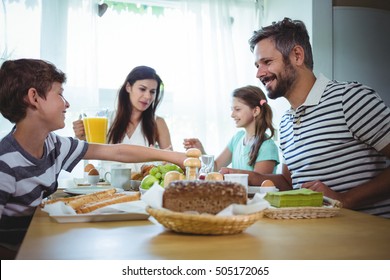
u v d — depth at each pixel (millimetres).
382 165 1450
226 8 3086
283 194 903
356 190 1237
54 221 820
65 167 1310
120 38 2945
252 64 3191
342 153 1404
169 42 3037
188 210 693
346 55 2695
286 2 2936
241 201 702
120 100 2449
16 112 1108
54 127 1148
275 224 811
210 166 1440
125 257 557
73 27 2766
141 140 2482
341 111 1400
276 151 2229
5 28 2623
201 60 3004
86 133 1912
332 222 839
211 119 3082
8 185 1069
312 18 2619
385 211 1340
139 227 765
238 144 2494
